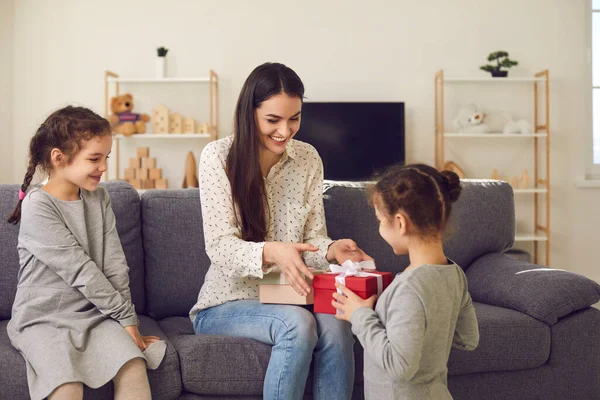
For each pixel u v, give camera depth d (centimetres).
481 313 217
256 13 546
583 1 552
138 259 230
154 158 533
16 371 170
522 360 210
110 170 548
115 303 181
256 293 200
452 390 208
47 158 188
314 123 534
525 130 529
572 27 554
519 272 233
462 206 257
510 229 264
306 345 173
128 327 181
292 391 171
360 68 550
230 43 546
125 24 546
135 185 529
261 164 206
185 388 183
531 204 550
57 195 190
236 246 185
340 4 548
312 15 548
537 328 211
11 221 201
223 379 183
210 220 194
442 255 160
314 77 550
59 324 176
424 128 552
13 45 541
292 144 212
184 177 531
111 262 193
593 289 220
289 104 190
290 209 206
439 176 158
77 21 544
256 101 192
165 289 231
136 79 520
